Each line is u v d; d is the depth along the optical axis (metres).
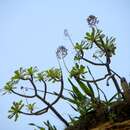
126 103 5.60
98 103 5.84
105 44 5.82
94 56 5.85
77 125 5.86
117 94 5.84
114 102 5.85
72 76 5.94
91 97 5.94
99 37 5.83
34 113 5.92
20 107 5.90
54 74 5.92
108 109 5.68
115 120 5.49
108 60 5.84
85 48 5.85
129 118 5.46
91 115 5.82
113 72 5.84
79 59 5.89
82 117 5.88
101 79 5.88
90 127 5.70
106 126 5.39
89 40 5.84
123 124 5.21
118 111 5.57
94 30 5.83
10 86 5.90
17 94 5.91
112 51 5.82
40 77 5.91
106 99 5.86
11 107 5.91
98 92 5.91
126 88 5.73
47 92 5.93
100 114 5.72
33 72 5.91
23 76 5.89
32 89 5.93
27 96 5.91
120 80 5.82
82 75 5.93
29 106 5.92
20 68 5.92
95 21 5.82
